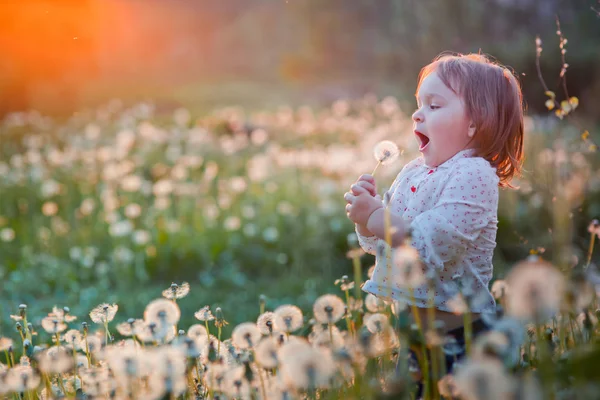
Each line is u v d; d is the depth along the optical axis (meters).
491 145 2.58
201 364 2.25
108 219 7.16
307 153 9.00
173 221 7.56
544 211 5.48
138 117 12.65
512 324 1.68
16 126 12.47
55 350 2.35
